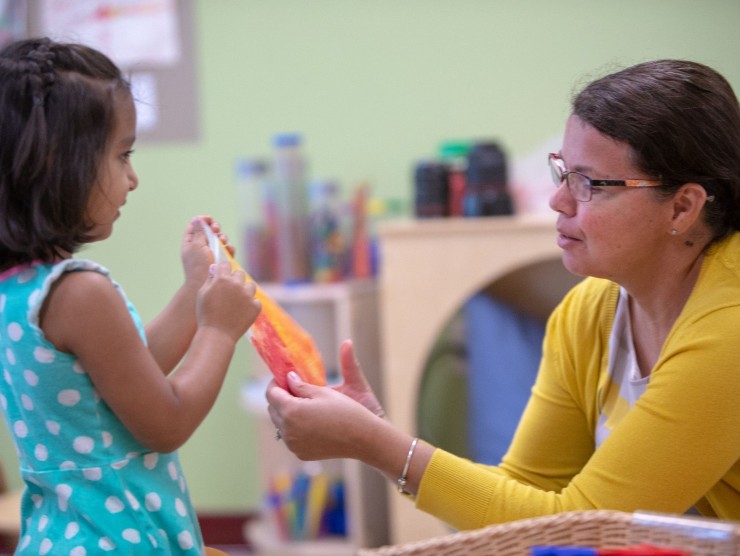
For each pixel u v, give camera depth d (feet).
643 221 4.16
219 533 10.62
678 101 4.09
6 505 8.05
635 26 9.46
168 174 10.54
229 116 10.39
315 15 10.16
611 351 4.61
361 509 9.24
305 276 9.61
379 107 10.12
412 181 10.06
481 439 9.37
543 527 3.29
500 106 9.84
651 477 4.00
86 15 10.45
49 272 3.85
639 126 4.07
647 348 4.53
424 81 10.00
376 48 10.07
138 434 3.85
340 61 10.16
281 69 10.27
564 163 4.31
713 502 4.30
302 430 4.13
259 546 9.53
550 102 9.71
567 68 9.64
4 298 3.86
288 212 9.52
